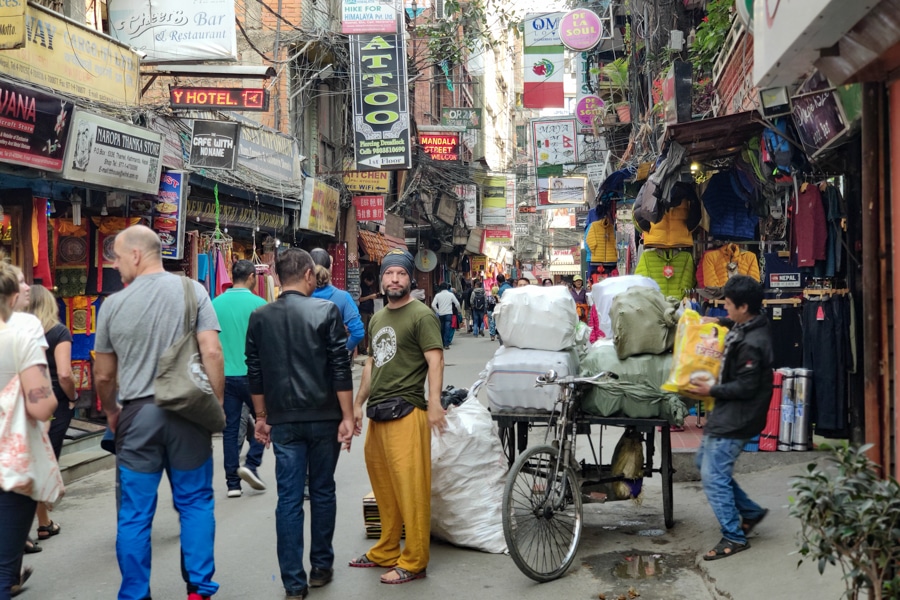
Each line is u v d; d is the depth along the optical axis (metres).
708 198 9.24
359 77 18.03
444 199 30.47
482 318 29.62
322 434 4.85
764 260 8.49
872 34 3.49
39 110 7.91
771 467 7.09
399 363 5.06
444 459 5.61
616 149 22.84
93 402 9.86
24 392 4.10
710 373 5.00
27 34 8.48
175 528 6.33
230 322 7.01
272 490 7.45
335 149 21.42
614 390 5.62
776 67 4.04
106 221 10.02
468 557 5.50
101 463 8.55
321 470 4.95
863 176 3.97
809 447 7.09
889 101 3.87
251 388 4.93
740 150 7.97
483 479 5.69
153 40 11.07
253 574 5.22
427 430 5.12
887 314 3.88
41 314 5.83
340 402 4.89
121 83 10.28
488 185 36.72
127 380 4.27
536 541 5.37
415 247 32.69
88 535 6.19
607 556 5.41
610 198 14.08
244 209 14.19
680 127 6.85
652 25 14.51
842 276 7.27
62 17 9.04
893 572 3.23
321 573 4.97
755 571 4.69
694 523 6.02
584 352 6.52
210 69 10.95
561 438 5.31
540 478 5.18
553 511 5.09
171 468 4.32
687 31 14.46
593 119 21.48
